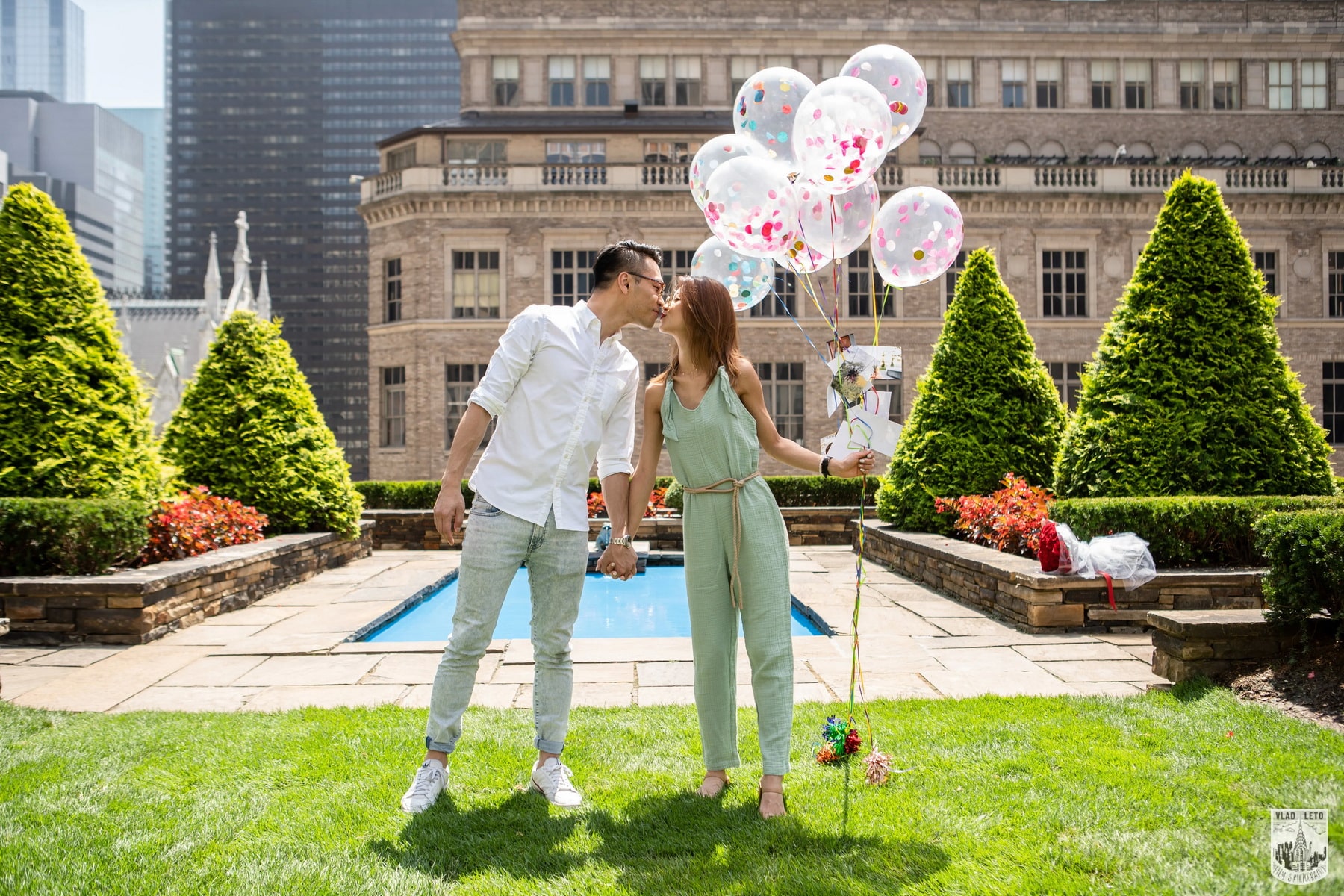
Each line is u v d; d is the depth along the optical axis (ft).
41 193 25.22
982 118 92.07
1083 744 11.40
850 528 43.80
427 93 399.03
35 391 23.90
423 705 14.34
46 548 20.88
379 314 82.74
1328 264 80.18
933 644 18.99
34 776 10.63
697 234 79.30
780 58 92.53
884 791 9.99
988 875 7.88
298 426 34.04
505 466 10.21
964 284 34.99
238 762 11.17
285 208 393.09
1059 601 20.21
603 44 91.86
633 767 11.07
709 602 10.32
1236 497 22.86
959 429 33.53
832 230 13.00
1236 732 11.61
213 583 23.18
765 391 78.54
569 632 10.55
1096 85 92.99
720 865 8.30
